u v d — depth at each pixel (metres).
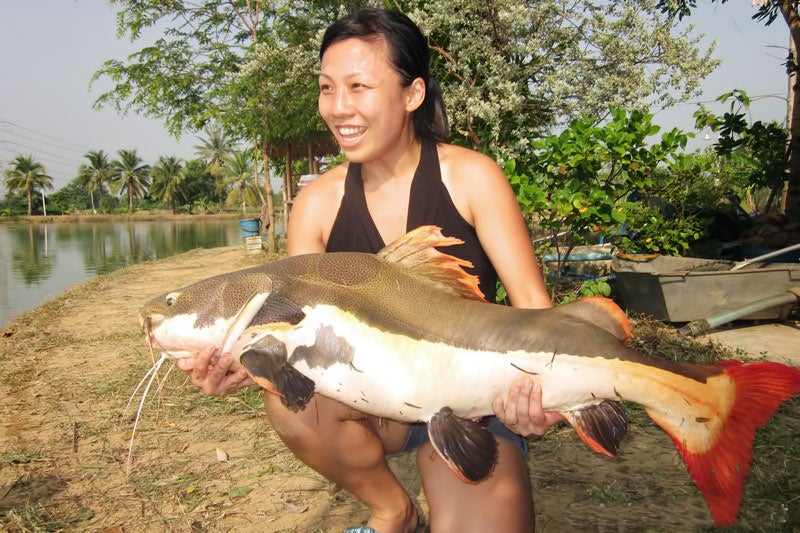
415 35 2.27
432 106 2.48
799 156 9.20
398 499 2.68
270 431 4.23
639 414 4.17
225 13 16.14
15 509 3.23
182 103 16.88
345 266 2.20
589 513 2.96
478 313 2.10
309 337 2.09
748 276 6.39
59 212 121.88
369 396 2.07
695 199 8.12
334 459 2.47
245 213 105.31
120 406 4.89
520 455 2.25
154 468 3.71
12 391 5.55
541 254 6.16
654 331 6.07
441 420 2.04
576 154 5.91
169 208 130.50
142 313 2.31
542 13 7.44
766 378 1.92
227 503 3.24
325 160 23.16
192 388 5.17
